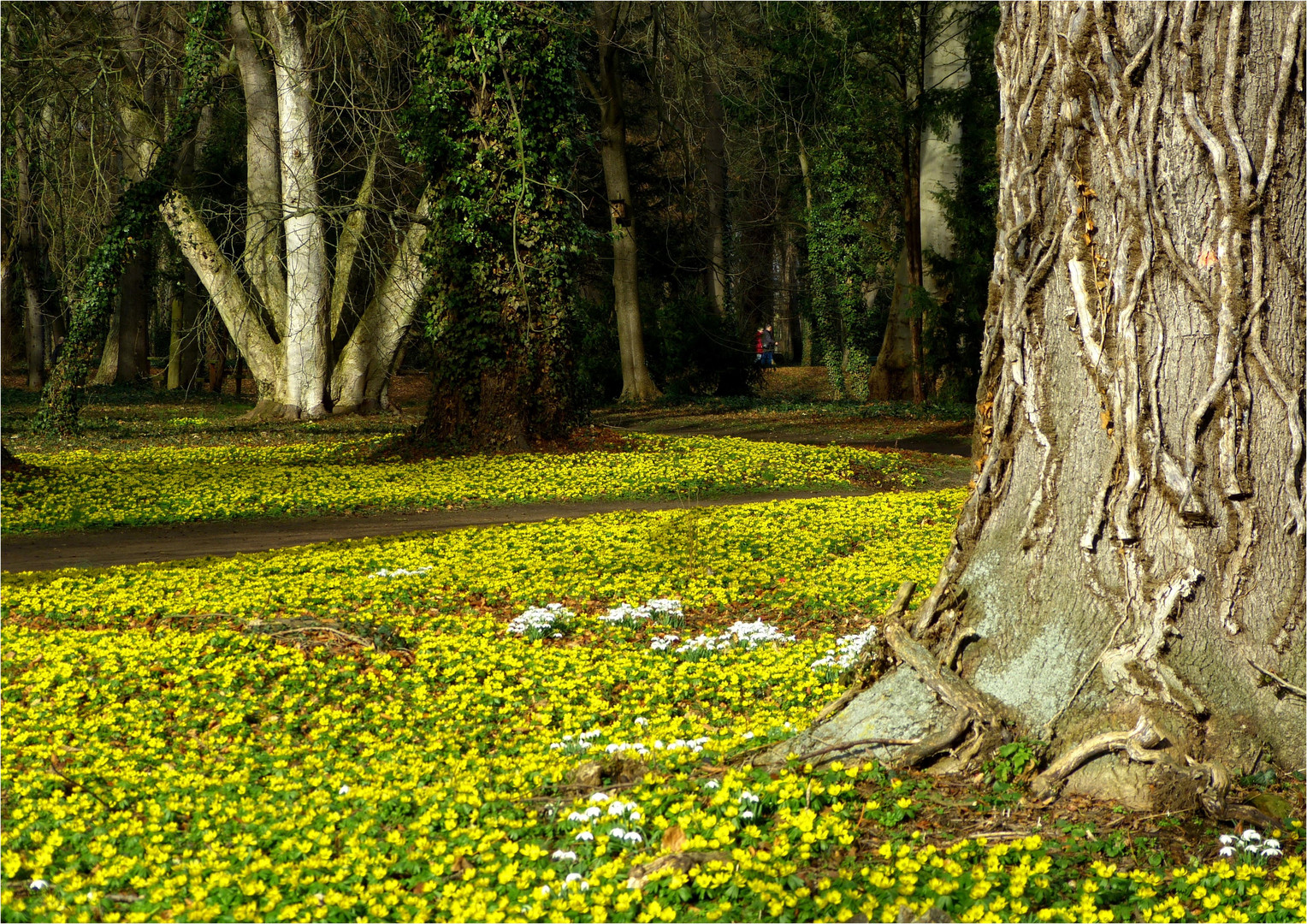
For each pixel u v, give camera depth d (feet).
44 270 141.59
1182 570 16.16
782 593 34.58
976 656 17.26
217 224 115.03
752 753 17.56
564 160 74.59
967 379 107.24
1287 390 16.16
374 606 32.55
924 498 56.18
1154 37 16.48
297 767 19.10
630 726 20.75
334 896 13.05
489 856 14.03
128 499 56.29
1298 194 16.40
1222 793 14.93
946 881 13.20
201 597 33.53
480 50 69.26
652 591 34.60
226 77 109.19
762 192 143.74
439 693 24.45
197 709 23.22
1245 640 16.08
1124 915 12.76
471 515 53.31
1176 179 16.47
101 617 31.14
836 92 107.86
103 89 85.97
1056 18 17.38
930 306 105.19
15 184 85.61
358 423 101.65
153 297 160.66
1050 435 17.25
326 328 106.22
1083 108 17.02
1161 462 16.35
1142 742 15.44
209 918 12.71
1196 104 16.34
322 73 92.32
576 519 49.96
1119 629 16.31
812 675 24.38
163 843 15.49
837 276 125.49
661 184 135.54
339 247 107.04
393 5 81.56
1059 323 17.31
